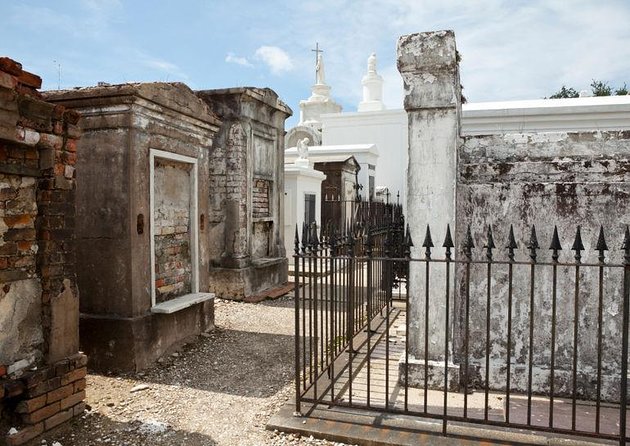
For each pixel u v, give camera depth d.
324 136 23.14
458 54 4.91
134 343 5.36
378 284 8.02
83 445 3.75
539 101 9.93
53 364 3.89
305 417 4.05
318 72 28.56
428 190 4.69
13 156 3.64
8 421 3.60
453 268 4.67
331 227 4.92
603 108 8.66
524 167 4.70
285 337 6.88
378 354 5.88
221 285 9.23
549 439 3.61
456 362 4.80
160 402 4.61
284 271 10.83
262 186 10.34
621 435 3.24
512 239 3.50
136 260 5.46
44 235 3.87
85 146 5.54
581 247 3.33
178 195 6.45
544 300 4.64
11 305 3.63
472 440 3.60
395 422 3.92
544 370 4.62
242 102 9.20
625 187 4.45
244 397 4.75
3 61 3.33
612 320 4.49
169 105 5.86
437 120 4.65
